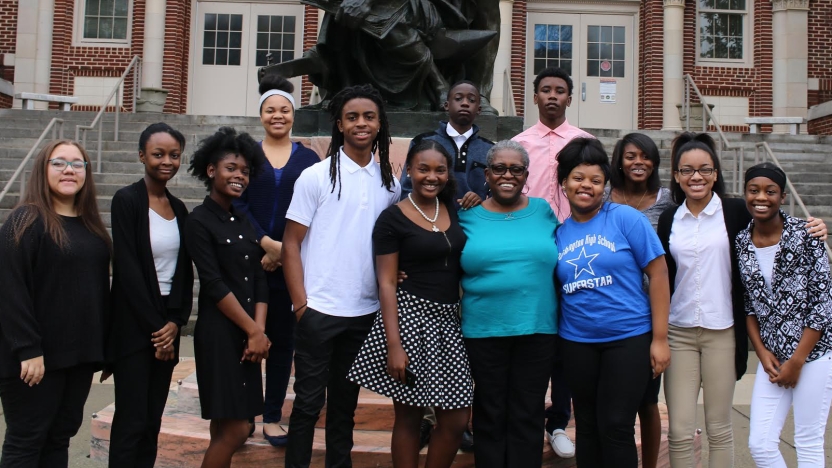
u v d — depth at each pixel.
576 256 3.42
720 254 3.54
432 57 5.25
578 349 3.42
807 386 3.39
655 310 3.38
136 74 16.70
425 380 3.30
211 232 3.44
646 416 3.65
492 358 3.44
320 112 5.24
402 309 3.37
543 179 4.13
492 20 5.56
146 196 3.45
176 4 17.30
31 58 17.17
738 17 18.17
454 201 3.65
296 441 3.37
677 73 17.62
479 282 3.42
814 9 17.92
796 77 17.69
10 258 3.09
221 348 3.39
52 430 3.29
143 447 3.54
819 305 3.36
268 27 18.00
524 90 18.02
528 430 3.42
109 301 3.42
